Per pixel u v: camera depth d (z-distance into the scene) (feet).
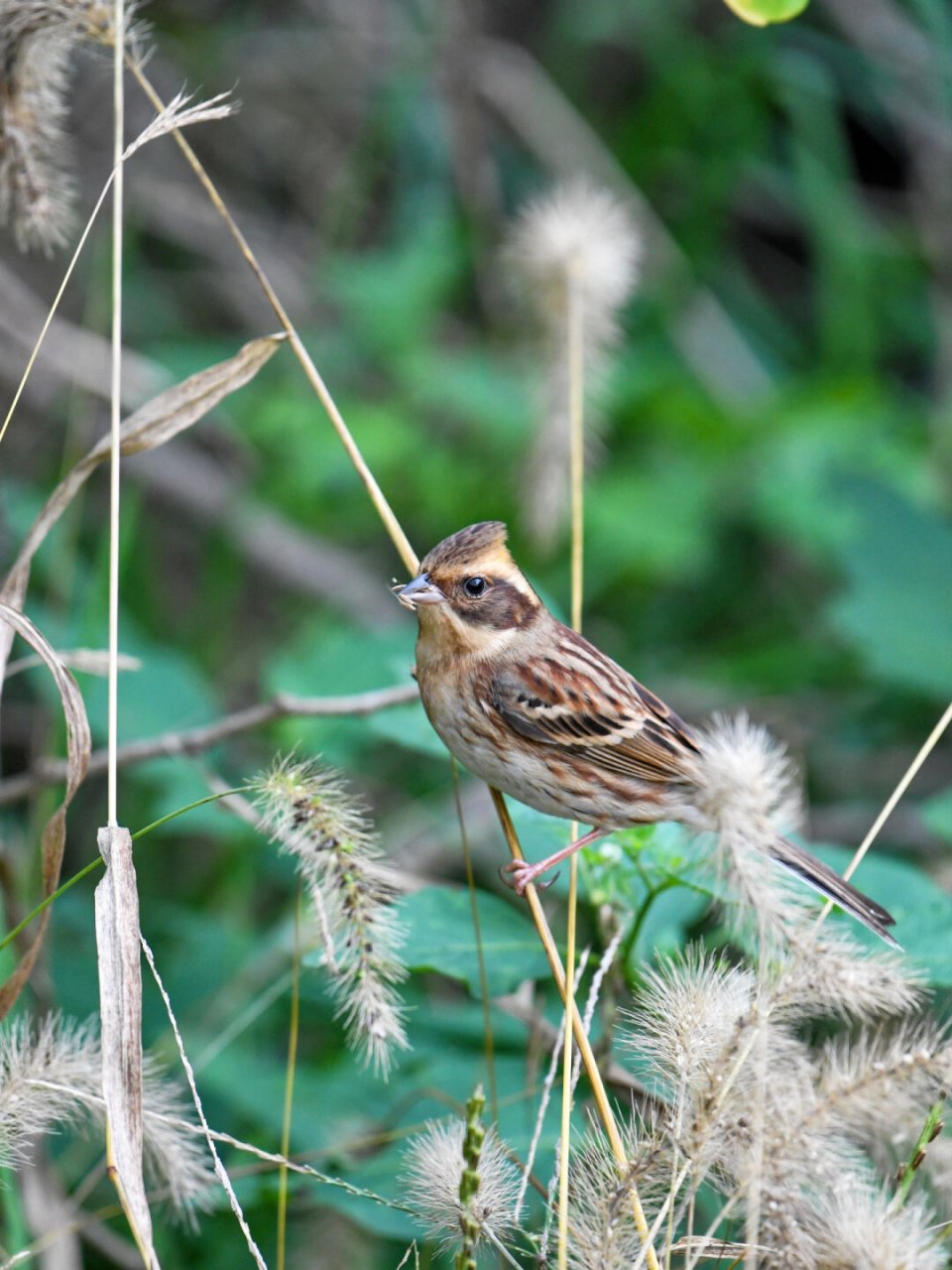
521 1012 28.14
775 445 54.65
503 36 64.03
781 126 63.82
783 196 62.18
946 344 60.49
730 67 59.93
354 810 20.85
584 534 51.67
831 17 62.34
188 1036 33.99
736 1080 19.07
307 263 58.44
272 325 56.80
